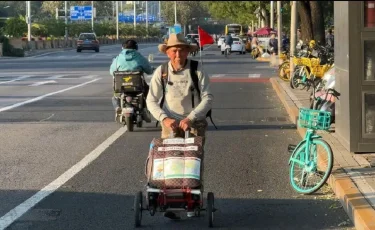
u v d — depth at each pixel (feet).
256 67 123.54
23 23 213.25
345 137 33.35
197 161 21.94
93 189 28.81
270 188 29.07
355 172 28.89
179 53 22.74
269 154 37.19
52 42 232.32
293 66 80.12
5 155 36.55
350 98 31.50
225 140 42.06
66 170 32.65
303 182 28.14
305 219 24.21
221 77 97.50
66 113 54.75
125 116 44.39
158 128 46.42
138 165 33.94
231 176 31.50
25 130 45.68
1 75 100.94
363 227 21.50
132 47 44.98
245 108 59.26
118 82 44.42
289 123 49.52
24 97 67.51
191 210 21.93
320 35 106.11
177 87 22.98
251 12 249.96
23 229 22.90
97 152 37.58
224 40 189.98
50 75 101.35
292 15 87.35
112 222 23.84
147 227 23.22
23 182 30.04
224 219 24.22
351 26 30.83
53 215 24.72
